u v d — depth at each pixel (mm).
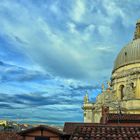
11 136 60094
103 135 27266
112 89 120250
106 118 56188
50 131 34906
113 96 114750
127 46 123000
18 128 119125
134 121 52906
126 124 52875
